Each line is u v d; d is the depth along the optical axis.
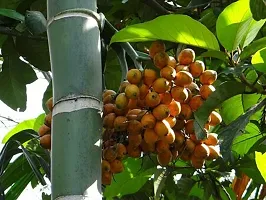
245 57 1.89
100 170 1.41
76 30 1.47
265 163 1.67
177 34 1.74
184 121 1.60
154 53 1.58
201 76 1.63
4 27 2.24
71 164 1.37
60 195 1.35
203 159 1.65
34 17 1.81
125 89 1.47
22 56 2.51
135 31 1.69
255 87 1.81
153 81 1.50
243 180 2.73
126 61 1.81
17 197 2.40
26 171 2.36
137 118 1.49
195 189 2.65
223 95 1.72
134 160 2.48
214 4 2.48
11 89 2.63
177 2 2.86
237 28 1.77
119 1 2.65
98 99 1.45
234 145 2.54
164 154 1.59
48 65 2.54
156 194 2.26
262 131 2.39
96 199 1.36
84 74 1.44
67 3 1.50
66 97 1.42
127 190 2.57
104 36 1.78
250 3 1.72
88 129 1.40
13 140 1.84
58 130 1.41
